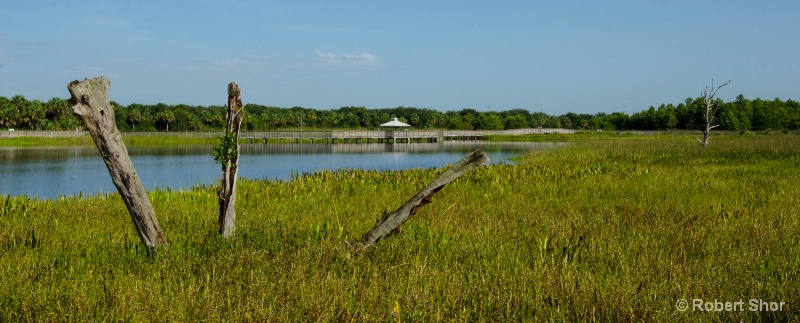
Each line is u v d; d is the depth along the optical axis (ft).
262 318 14.82
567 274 17.88
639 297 16.03
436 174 67.21
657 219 30.58
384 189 51.93
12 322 15.01
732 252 21.63
